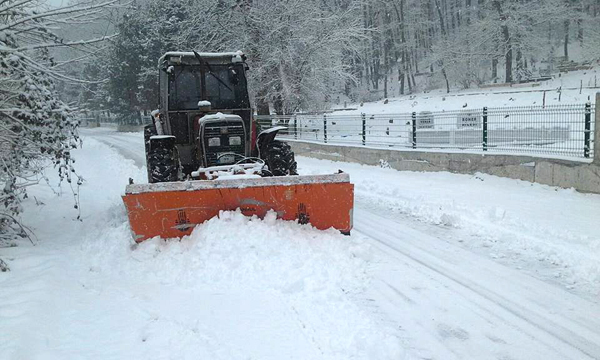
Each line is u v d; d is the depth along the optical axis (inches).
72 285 188.2
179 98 292.0
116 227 254.4
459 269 203.5
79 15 231.1
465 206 306.3
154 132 353.4
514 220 267.1
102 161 701.9
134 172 553.6
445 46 2217.0
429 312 162.9
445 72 2161.7
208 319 156.9
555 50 2326.5
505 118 407.2
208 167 257.6
